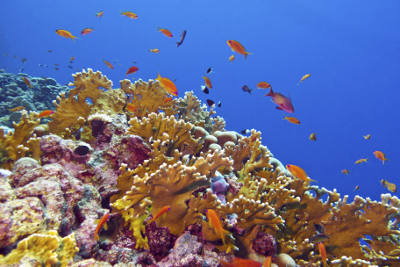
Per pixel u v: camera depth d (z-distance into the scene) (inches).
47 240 73.7
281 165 201.2
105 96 201.2
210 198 117.0
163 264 98.0
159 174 108.7
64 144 136.5
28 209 78.8
